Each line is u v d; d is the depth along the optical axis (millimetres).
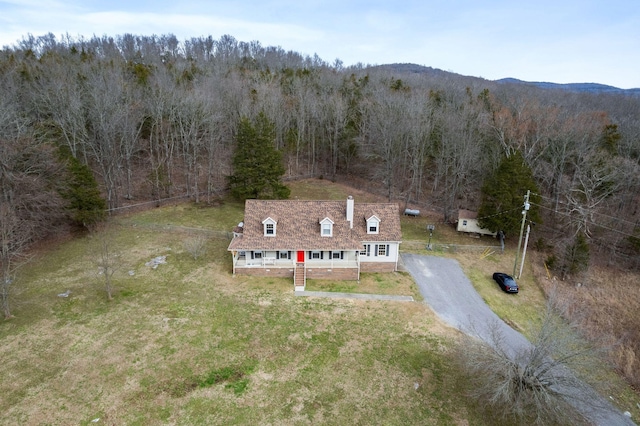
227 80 68938
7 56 63281
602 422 21234
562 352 19516
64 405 19891
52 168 35719
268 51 137500
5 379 21203
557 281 35844
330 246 33312
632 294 35062
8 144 32688
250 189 46969
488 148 51844
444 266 36875
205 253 36750
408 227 45562
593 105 76562
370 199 54844
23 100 47844
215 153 56562
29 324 25719
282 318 27891
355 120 65938
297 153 66125
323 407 20766
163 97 52844
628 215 44062
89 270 32719
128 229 40875
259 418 19891
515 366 20141
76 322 26219
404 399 21516
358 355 24641
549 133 47719
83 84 52125
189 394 21078
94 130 46312
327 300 30391
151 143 52250
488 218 41188
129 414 19625
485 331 27688
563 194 45781
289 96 72062
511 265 38031
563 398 19125
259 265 33375
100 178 52000
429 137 55094
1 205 29281
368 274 34812
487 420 20391
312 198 54188
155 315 27391
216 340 25281
